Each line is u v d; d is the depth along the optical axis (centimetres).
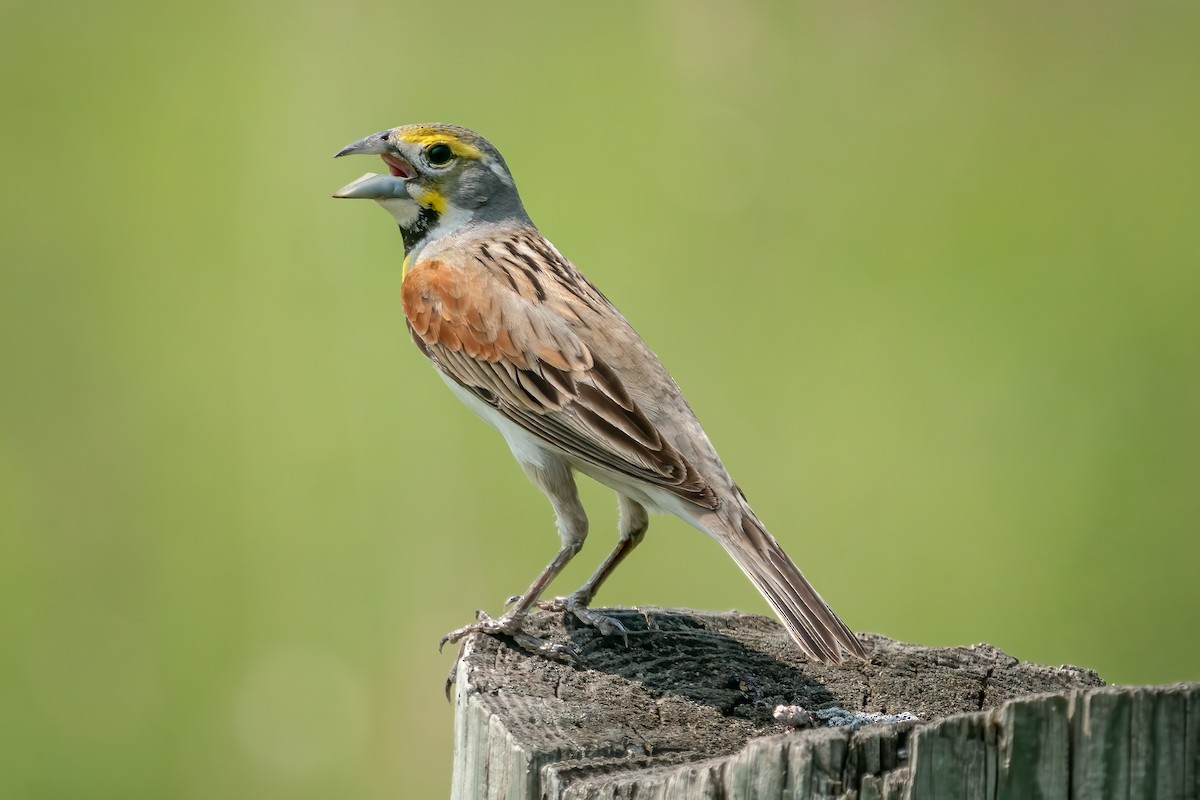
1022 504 1437
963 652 826
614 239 1589
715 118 1719
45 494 1447
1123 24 2011
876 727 569
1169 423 1505
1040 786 550
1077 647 1329
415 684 1305
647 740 677
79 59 1823
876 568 1398
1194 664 1327
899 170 1759
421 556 1387
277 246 1612
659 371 895
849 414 1485
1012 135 1841
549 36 1786
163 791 1273
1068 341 1579
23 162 1722
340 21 1800
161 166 1672
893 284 1616
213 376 1519
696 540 1418
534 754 654
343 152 989
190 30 1833
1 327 1558
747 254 1617
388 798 1274
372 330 1533
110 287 1603
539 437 903
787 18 1875
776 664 802
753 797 570
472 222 998
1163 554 1405
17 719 1294
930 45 1920
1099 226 1703
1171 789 546
